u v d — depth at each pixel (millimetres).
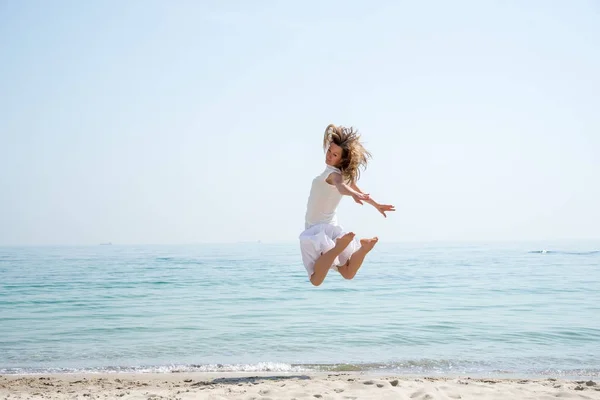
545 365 7949
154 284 23734
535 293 18750
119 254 81875
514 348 9234
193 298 17938
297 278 27078
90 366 8070
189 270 35156
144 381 6797
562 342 9750
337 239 4820
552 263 41281
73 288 21859
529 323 11922
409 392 5180
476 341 9891
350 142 4832
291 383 5922
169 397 5113
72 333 11070
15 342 10109
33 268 38844
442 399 4910
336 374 7336
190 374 7391
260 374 7371
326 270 4809
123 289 21344
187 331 11219
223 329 11438
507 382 6184
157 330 11367
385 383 5598
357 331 11055
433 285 22453
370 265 40094
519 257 54594
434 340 10023
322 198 5020
